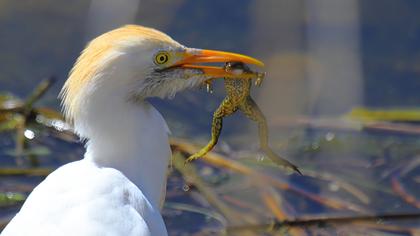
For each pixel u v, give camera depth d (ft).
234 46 50.26
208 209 38.88
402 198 40.29
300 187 40.93
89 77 26.61
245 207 38.88
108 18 44.09
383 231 37.47
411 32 52.29
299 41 48.49
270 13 49.37
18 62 49.47
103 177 26.04
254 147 44.21
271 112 45.88
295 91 46.60
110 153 27.20
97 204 25.13
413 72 49.80
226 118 46.70
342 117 46.44
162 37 27.25
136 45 26.84
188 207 39.04
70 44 50.65
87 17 50.80
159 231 26.20
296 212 38.75
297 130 45.73
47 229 24.56
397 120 46.47
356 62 40.98
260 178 41.01
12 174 40.68
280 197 39.63
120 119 27.02
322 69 46.60
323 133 45.80
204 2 53.42
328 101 46.44
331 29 40.11
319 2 39.14
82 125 27.02
